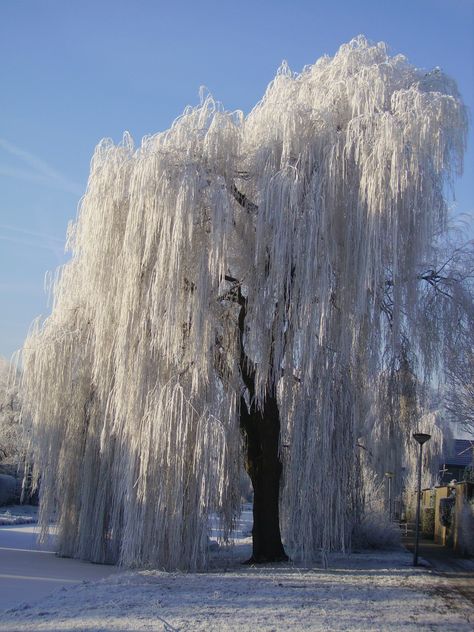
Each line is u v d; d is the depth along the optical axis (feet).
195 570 46.34
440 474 134.41
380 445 58.80
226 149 47.47
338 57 50.62
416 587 44.39
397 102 45.55
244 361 51.21
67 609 32.53
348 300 45.47
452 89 50.21
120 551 50.03
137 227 46.21
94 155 49.83
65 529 58.18
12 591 38.34
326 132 46.26
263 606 34.47
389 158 43.50
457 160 47.19
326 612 33.55
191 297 46.93
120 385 47.21
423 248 44.27
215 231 44.83
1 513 128.88
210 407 47.16
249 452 55.36
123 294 47.42
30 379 57.57
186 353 47.73
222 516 52.11
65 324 58.59
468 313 52.19
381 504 79.36
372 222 42.88
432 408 66.85
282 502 53.26
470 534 72.95
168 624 29.19
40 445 57.88
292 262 45.91
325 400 46.50
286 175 45.06
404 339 53.26
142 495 45.70
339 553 66.28
